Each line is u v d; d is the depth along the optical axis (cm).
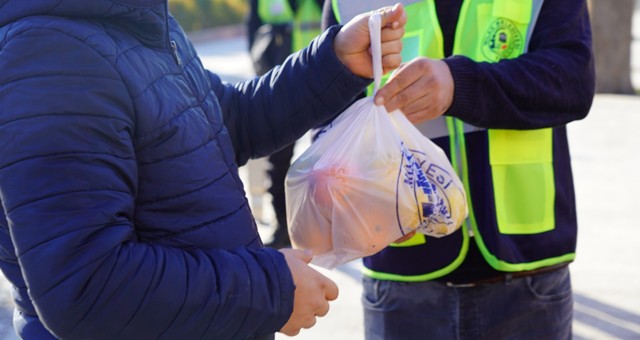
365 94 233
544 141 226
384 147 198
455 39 223
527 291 228
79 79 142
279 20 526
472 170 223
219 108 180
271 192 530
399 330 238
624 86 1180
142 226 155
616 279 485
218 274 149
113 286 139
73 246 136
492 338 229
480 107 206
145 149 153
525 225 223
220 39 2577
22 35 142
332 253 205
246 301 149
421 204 199
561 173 232
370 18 194
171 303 144
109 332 142
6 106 139
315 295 158
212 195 161
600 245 543
